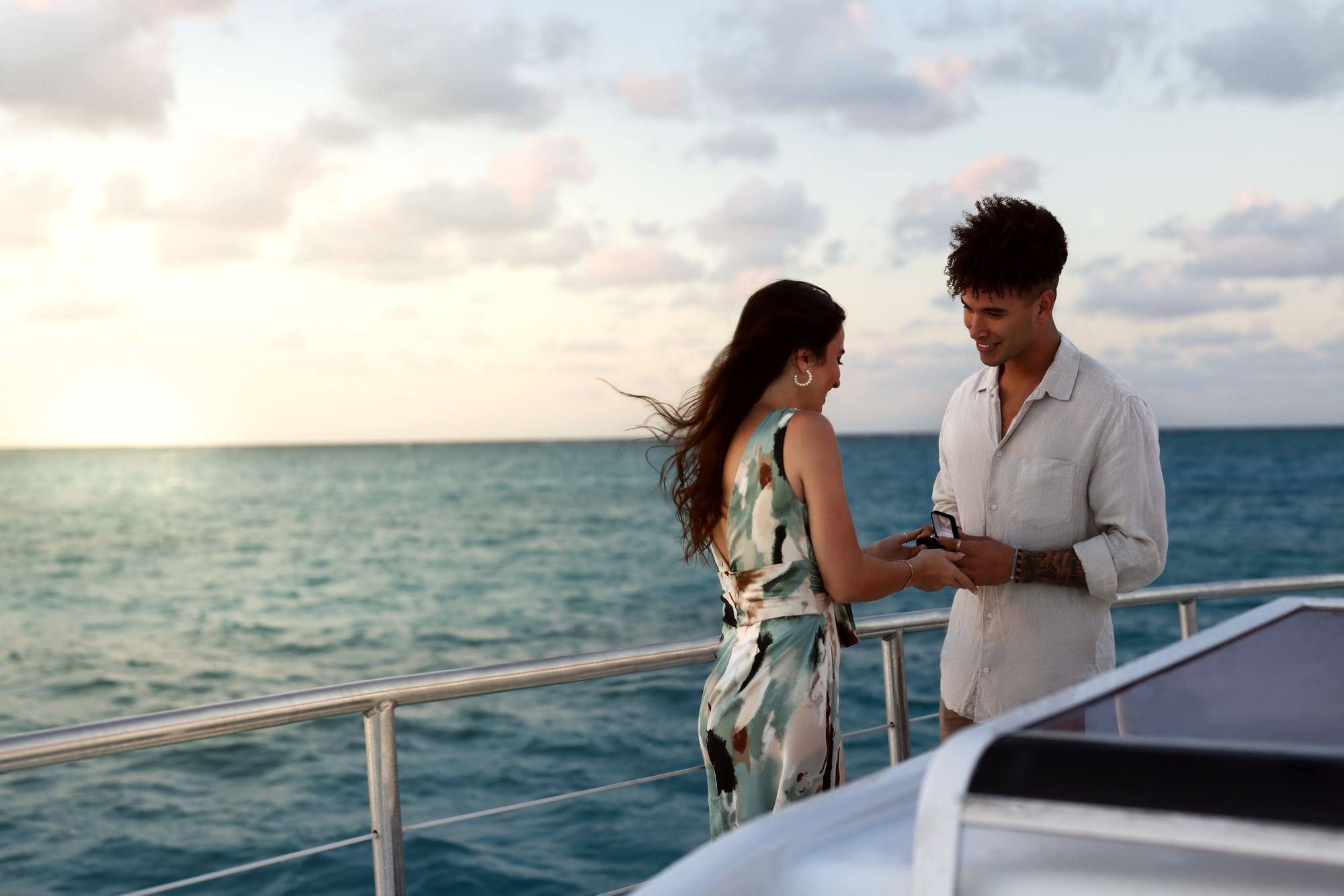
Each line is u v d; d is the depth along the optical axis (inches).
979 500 87.9
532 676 75.3
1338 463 3144.7
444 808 296.5
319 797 308.0
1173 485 2241.6
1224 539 1267.2
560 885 223.9
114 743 59.8
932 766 27.3
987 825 25.6
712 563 79.5
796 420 71.1
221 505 2188.7
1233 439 5477.4
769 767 70.1
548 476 3265.3
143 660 645.9
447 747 362.0
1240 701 34.3
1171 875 24.2
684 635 695.7
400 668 608.7
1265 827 23.0
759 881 29.4
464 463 4318.4
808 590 71.7
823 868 28.7
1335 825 22.5
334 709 68.1
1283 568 1043.9
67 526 1738.4
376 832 70.5
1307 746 25.0
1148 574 81.6
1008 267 78.8
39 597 936.9
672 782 297.6
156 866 250.8
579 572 1049.5
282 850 262.1
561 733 375.9
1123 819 24.1
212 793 313.0
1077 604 83.4
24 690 565.0
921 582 76.8
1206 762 25.0
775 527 71.2
